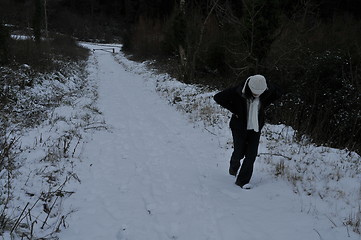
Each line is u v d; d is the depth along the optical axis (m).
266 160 5.66
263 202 4.32
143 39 27.34
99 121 8.28
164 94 12.36
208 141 6.96
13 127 6.72
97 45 49.31
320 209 4.10
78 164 5.46
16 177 4.54
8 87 8.88
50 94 10.53
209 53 14.34
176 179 5.05
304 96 8.55
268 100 4.54
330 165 5.48
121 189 4.68
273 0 9.27
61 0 65.75
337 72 8.45
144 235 3.60
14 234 3.28
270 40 9.66
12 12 34.16
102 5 69.81
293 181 4.78
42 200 4.11
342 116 7.48
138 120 8.74
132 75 19.23
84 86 14.22
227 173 5.29
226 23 13.35
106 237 3.55
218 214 4.04
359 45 10.12
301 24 11.09
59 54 20.27
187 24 14.26
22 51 13.17
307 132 7.50
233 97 4.48
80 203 4.25
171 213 4.06
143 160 5.86
